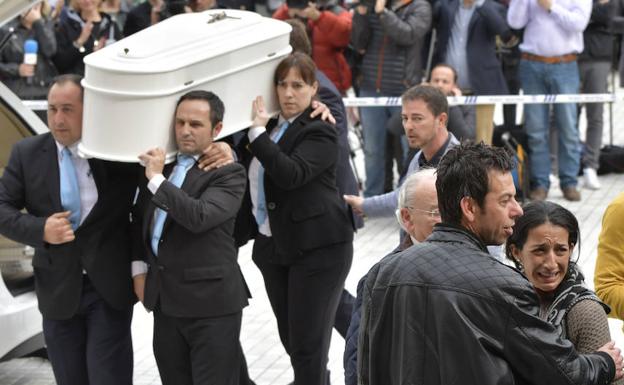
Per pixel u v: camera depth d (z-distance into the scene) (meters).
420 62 23.34
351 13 24.67
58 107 12.02
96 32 23.03
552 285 9.20
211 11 13.04
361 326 8.65
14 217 12.21
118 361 12.54
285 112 12.96
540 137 23.83
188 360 12.22
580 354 8.34
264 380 15.28
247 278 19.98
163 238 11.86
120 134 11.57
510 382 7.73
